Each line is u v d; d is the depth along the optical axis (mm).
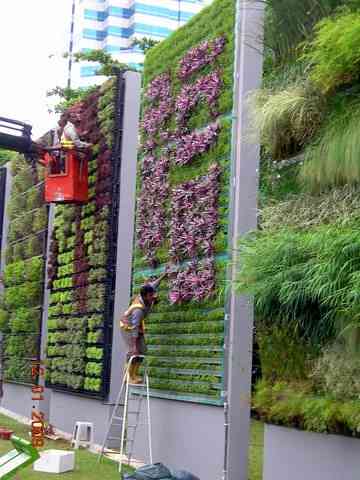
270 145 6543
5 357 15242
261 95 6492
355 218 5414
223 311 7504
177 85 8898
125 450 9562
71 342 11797
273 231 6070
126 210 10914
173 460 8195
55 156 11773
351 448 5570
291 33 6613
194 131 8398
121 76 11242
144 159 9484
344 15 5773
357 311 4891
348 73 5609
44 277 13555
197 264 7973
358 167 5309
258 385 6832
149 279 9102
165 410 8516
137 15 60312
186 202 8266
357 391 5570
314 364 6043
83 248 11656
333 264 4883
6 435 10648
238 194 7309
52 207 13469
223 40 7934
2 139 11727
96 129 11570
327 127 5727
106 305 10742
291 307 5527
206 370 7719
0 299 15594
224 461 7148
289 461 6242
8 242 15977
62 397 12242
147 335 9008
